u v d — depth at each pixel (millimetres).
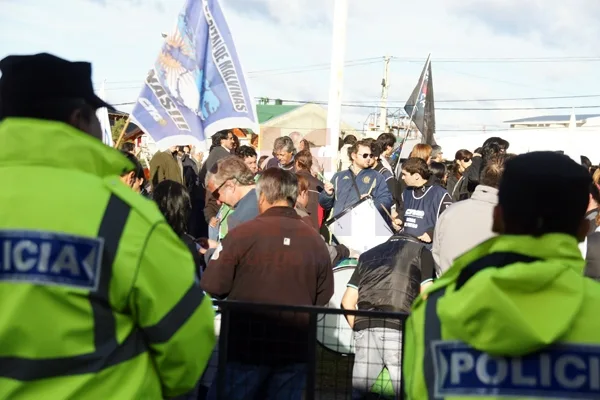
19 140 2107
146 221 2107
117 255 2055
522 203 1895
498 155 4430
